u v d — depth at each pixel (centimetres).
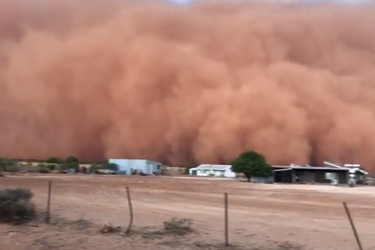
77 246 974
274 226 1342
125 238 1056
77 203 1714
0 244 982
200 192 2538
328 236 1195
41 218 1291
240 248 995
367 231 1305
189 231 1160
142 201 1916
